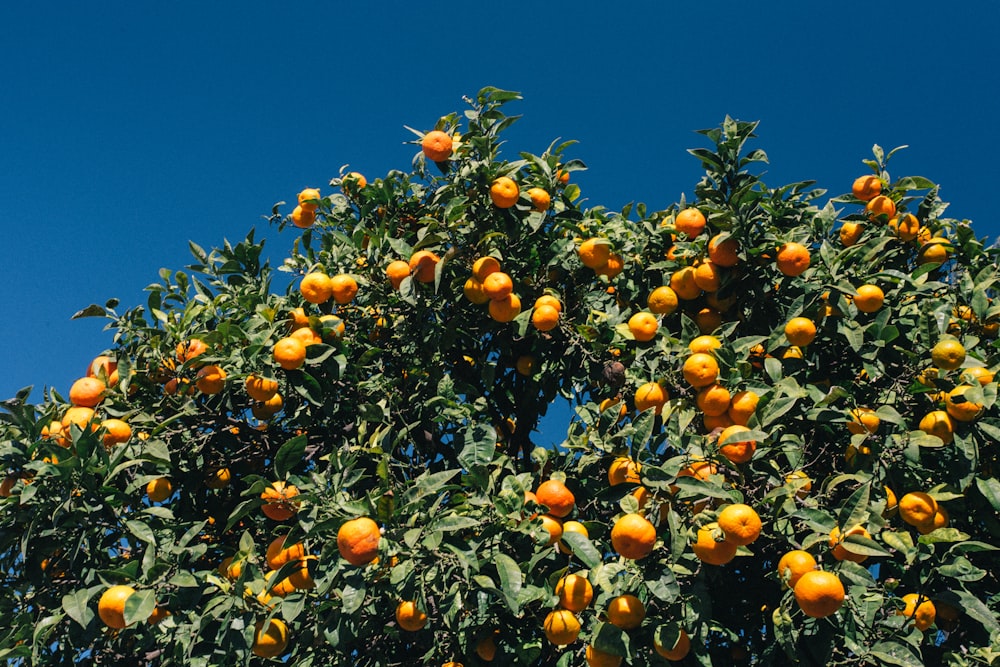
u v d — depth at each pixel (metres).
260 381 5.11
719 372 4.59
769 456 4.80
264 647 4.31
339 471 4.41
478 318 6.15
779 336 5.06
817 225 5.84
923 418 4.66
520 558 4.34
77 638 4.72
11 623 4.93
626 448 4.60
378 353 6.03
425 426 6.15
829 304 5.34
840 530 4.02
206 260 6.61
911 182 5.95
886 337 5.16
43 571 4.95
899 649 4.02
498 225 5.79
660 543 4.04
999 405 4.63
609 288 6.27
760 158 5.71
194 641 4.31
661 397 4.81
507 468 5.19
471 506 4.30
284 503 4.40
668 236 6.12
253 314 5.95
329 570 4.07
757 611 5.36
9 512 4.65
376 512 4.03
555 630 4.16
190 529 4.77
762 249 5.30
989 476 4.88
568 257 6.15
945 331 5.08
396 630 5.00
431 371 6.00
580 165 6.24
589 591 4.14
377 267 6.24
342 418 6.01
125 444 4.90
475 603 4.51
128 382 5.35
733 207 5.45
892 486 4.75
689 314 5.80
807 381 5.43
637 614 3.99
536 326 5.55
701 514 4.02
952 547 4.42
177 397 5.50
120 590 4.27
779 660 4.88
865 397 5.22
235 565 4.59
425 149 5.82
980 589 5.23
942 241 5.92
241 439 5.95
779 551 4.93
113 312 5.73
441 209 6.23
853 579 3.96
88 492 4.65
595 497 4.42
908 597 4.61
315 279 5.79
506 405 6.79
